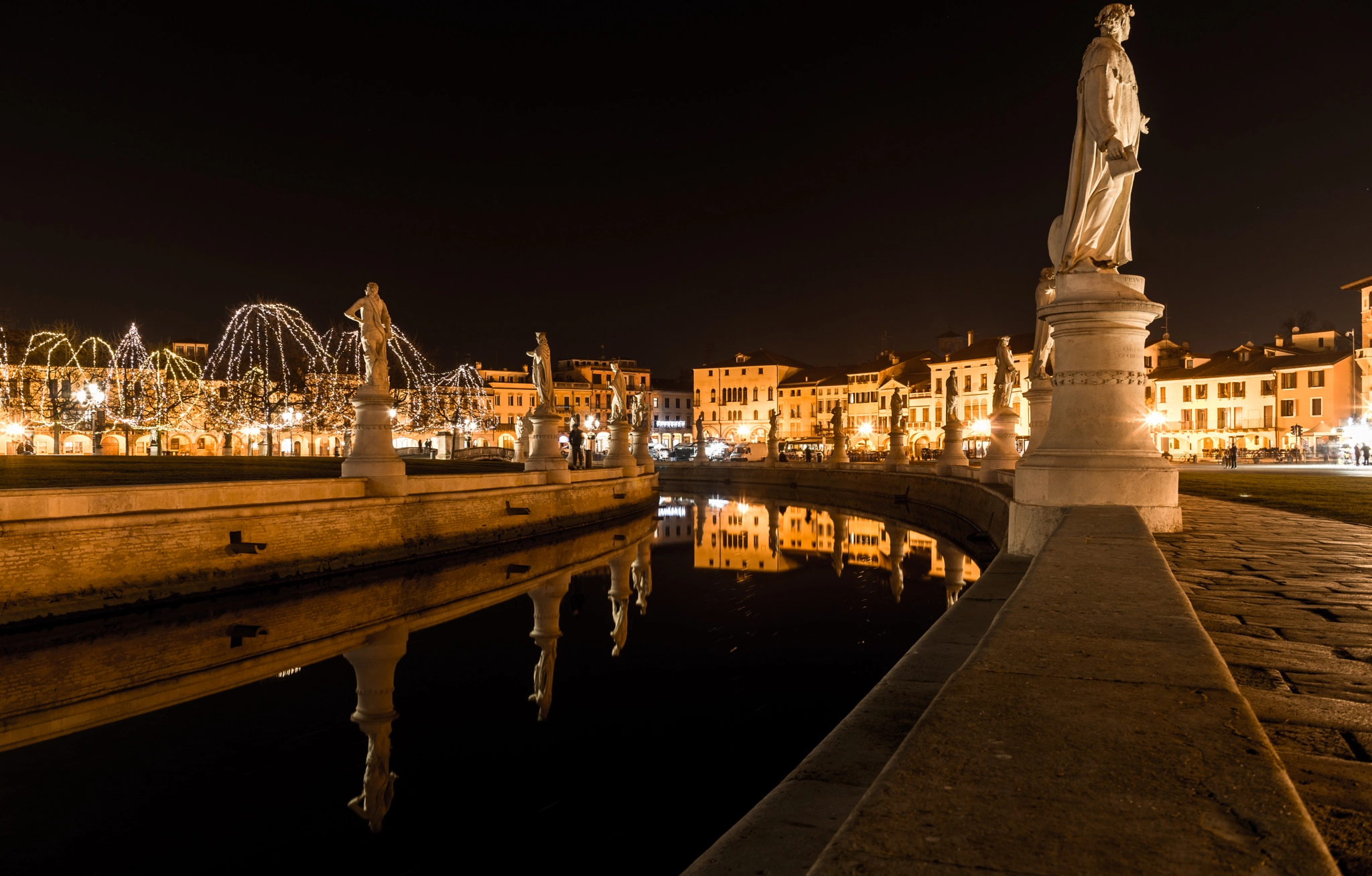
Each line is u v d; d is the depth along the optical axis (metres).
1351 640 4.48
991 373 91.69
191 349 81.50
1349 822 2.25
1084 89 10.10
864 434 102.75
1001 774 1.92
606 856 6.21
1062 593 4.20
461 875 5.95
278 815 7.02
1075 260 10.22
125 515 15.30
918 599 16.02
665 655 12.27
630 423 48.12
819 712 9.32
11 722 9.57
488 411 103.81
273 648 13.24
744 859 2.89
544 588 19.16
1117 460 9.82
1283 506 15.06
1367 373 67.38
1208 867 1.47
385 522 21.50
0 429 58.12
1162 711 2.36
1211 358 88.44
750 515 39.62
